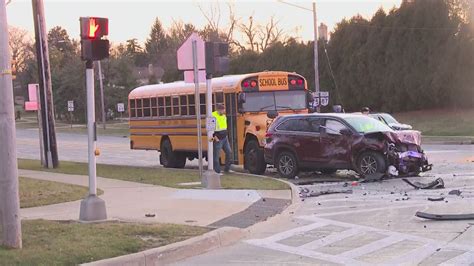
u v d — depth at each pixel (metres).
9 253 7.12
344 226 9.58
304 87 19.53
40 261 6.85
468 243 7.93
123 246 7.64
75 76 77.44
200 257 7.88
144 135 23.28
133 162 26.12
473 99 40.91
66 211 11.02
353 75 48.06
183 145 20.92
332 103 50.28
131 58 87.38
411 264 6.99
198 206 11.62
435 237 8.39
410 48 43.81
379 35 46.00
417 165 15.14
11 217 7.39
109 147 37.31
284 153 16.86
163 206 11.63
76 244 7.66
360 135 15.23
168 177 16.64
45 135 21.11
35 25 20.98
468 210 10.33
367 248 7.96
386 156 14.81
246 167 18.72
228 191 13.58
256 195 12.97
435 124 39.59
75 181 16.02
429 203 11.30
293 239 8.80
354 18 49.44
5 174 7.36
